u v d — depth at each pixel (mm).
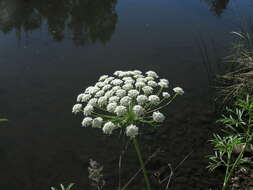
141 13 16250
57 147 8031
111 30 14508
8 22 15570
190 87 9805
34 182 7156
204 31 13805
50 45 13344
